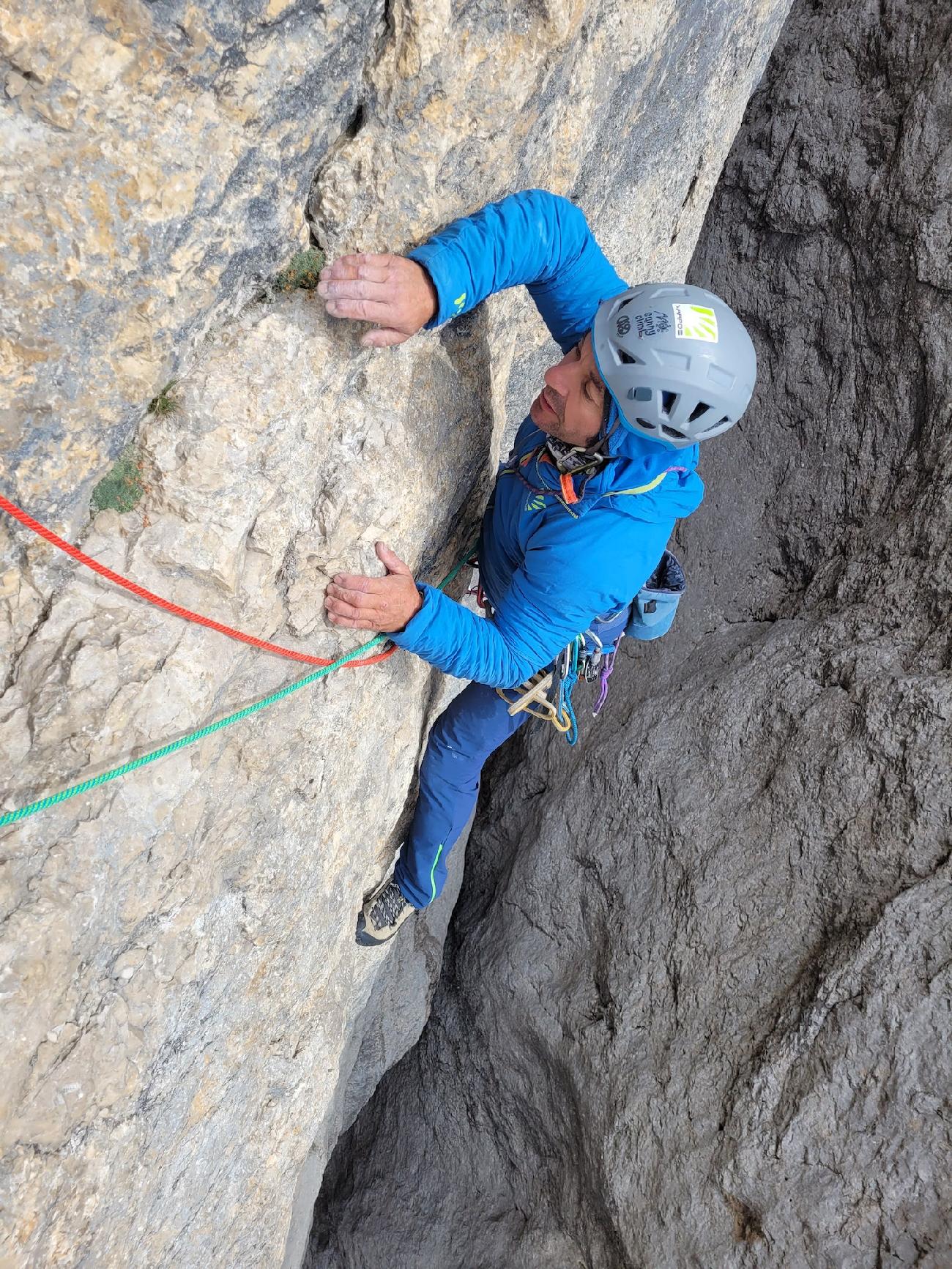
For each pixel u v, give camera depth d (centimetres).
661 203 337
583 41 201
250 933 218
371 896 312
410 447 197
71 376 127
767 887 347
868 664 363
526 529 221
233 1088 231
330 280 156
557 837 440
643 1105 340
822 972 311
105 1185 178
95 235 120
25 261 115
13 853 147
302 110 139
